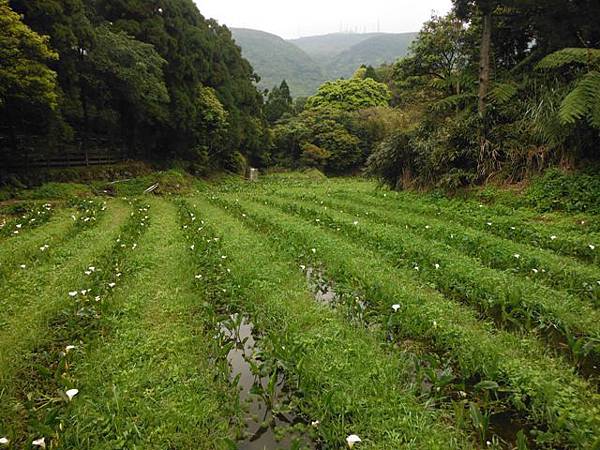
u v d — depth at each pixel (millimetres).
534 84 13875
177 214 13555
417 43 21922
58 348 4598
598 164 11242
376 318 5180
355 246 8617
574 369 3967
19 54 13969
